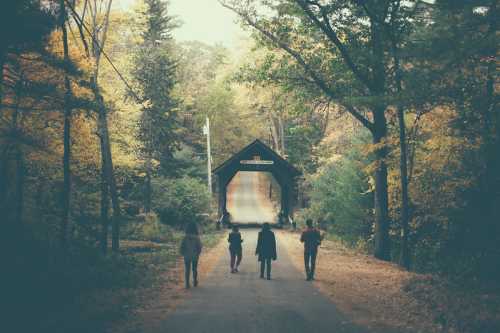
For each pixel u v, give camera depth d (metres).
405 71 17.25
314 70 23.33
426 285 14.52
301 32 23.36
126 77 29.91
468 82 18.50
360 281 15.89
